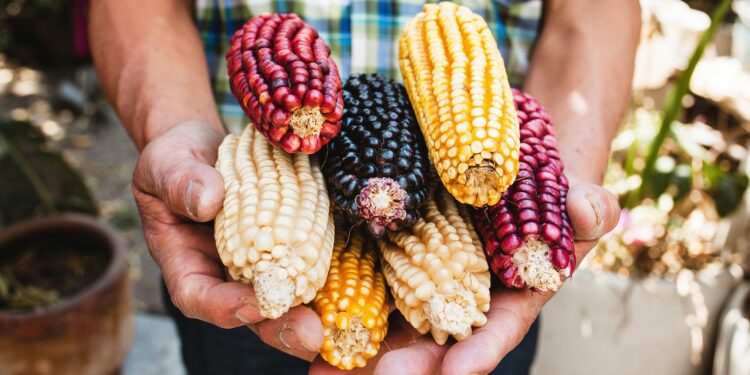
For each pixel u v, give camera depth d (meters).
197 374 0.61
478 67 0.42
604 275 0.79
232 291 0.37
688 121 0.92
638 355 0.77
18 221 0.90
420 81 0.43
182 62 0.54
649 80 0.91
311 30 0.44
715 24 0.64
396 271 0.40
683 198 0.80
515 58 0.58
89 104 1.69
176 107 0.51
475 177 0.39
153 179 0.42
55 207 0.90
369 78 0.44
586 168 0.49
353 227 0.42
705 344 0.77
